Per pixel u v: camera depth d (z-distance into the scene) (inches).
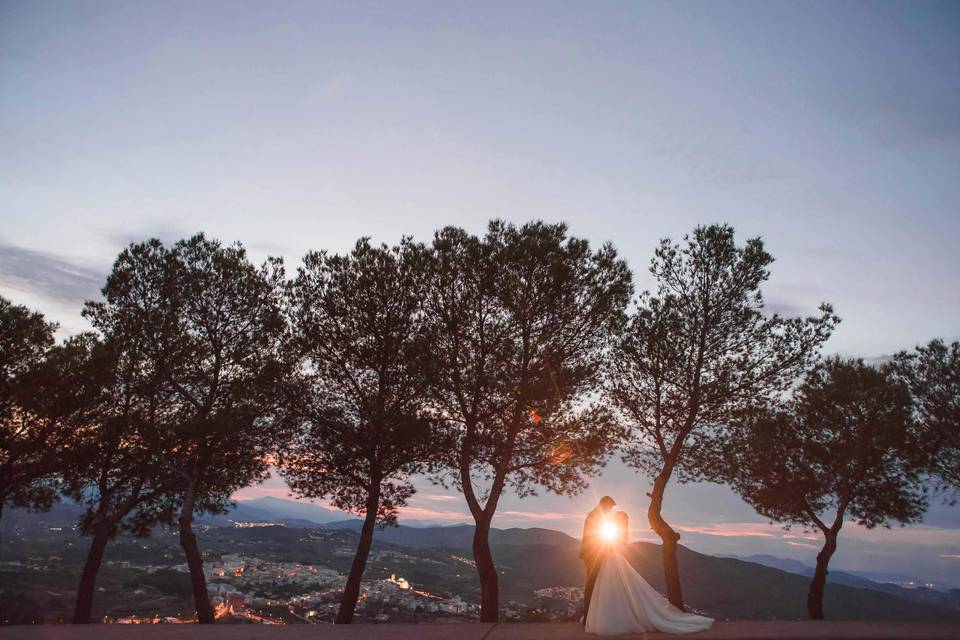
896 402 917.2
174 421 909.8
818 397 960.9
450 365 770.2
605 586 373.4
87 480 936.9
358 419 832.9
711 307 805.9
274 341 926.4
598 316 787.4
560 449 795.4
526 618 874.1
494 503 775.1
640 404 843.4
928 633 338.0
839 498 962.1
